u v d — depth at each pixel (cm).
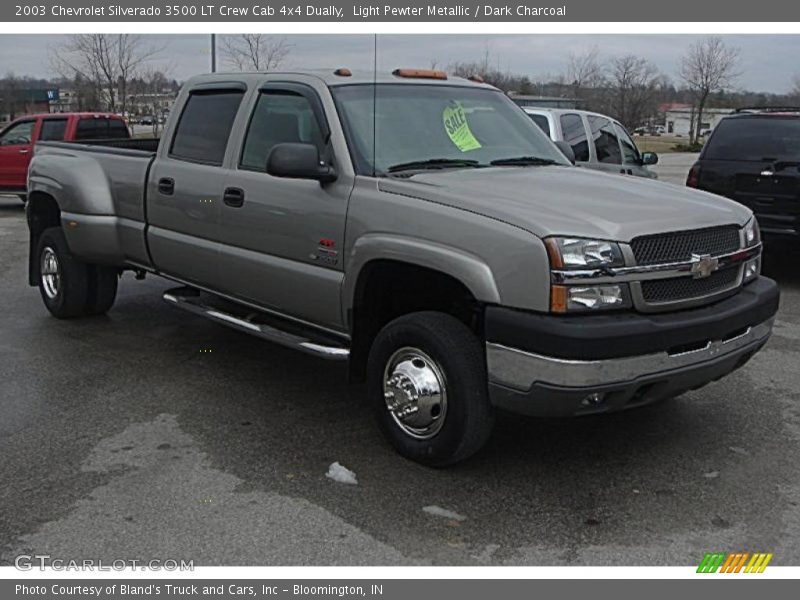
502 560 357
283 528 381
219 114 576
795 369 618
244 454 460
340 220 466
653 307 395
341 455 459
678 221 411
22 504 402
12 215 1623
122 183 648
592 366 374
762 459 457
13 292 877
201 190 566
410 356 440
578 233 382
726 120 935
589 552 363
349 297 465
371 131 489
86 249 675
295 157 455
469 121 538
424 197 431
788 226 880
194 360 632
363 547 366
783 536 376
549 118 1070
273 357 642
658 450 468
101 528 381
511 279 387
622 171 1159
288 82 527
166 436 485
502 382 394
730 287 437
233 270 549
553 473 438
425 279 449
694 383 418
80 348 662
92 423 505
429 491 417
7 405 534
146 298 841
